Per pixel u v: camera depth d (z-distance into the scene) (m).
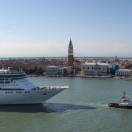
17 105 122.88
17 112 113.19
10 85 120.88
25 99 121.50
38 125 97.12
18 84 121.69
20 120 102.81
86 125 95.69
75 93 165.12
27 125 97.31
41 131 91.00
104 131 90.00
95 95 157.88
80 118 103.94
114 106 120.31
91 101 136.88
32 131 91.44
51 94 124.38
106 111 113.75
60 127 94.19
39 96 122.44
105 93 167.62
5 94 119.88
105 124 96.81
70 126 94.94
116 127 93.88
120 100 133.75
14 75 122.06
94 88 197.38
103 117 105.12
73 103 130.88
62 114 109.44
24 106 122.88
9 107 120.94
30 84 125.25
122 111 113.62
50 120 101.94
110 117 105.12
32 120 102.50
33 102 123.44
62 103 130.50
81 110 115.56
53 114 109.56
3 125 97.75
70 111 114.12
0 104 121.75
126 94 164.75
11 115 109.25
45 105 125.12
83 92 170.50
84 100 139.75
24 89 121.75
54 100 138.75
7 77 120.81
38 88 124.31
